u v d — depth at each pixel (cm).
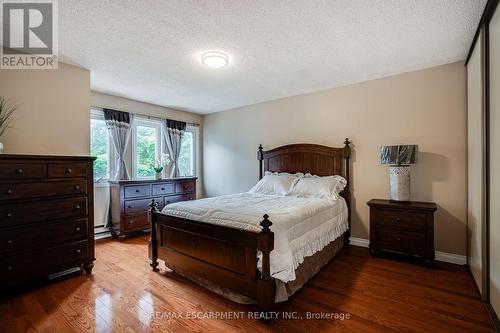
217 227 205
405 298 207
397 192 292
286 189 350
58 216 231
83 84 288
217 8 179
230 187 495
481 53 194
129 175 421
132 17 189
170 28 205
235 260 197
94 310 192
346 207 335
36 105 254
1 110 233
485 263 196
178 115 499
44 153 259
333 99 364
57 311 190
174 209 256
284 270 185
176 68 290
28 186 213
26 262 212
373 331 167
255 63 277
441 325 172
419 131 299
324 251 273
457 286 226
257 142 452
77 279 244
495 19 170
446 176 283
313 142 383
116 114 396
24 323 176
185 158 517
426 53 255
